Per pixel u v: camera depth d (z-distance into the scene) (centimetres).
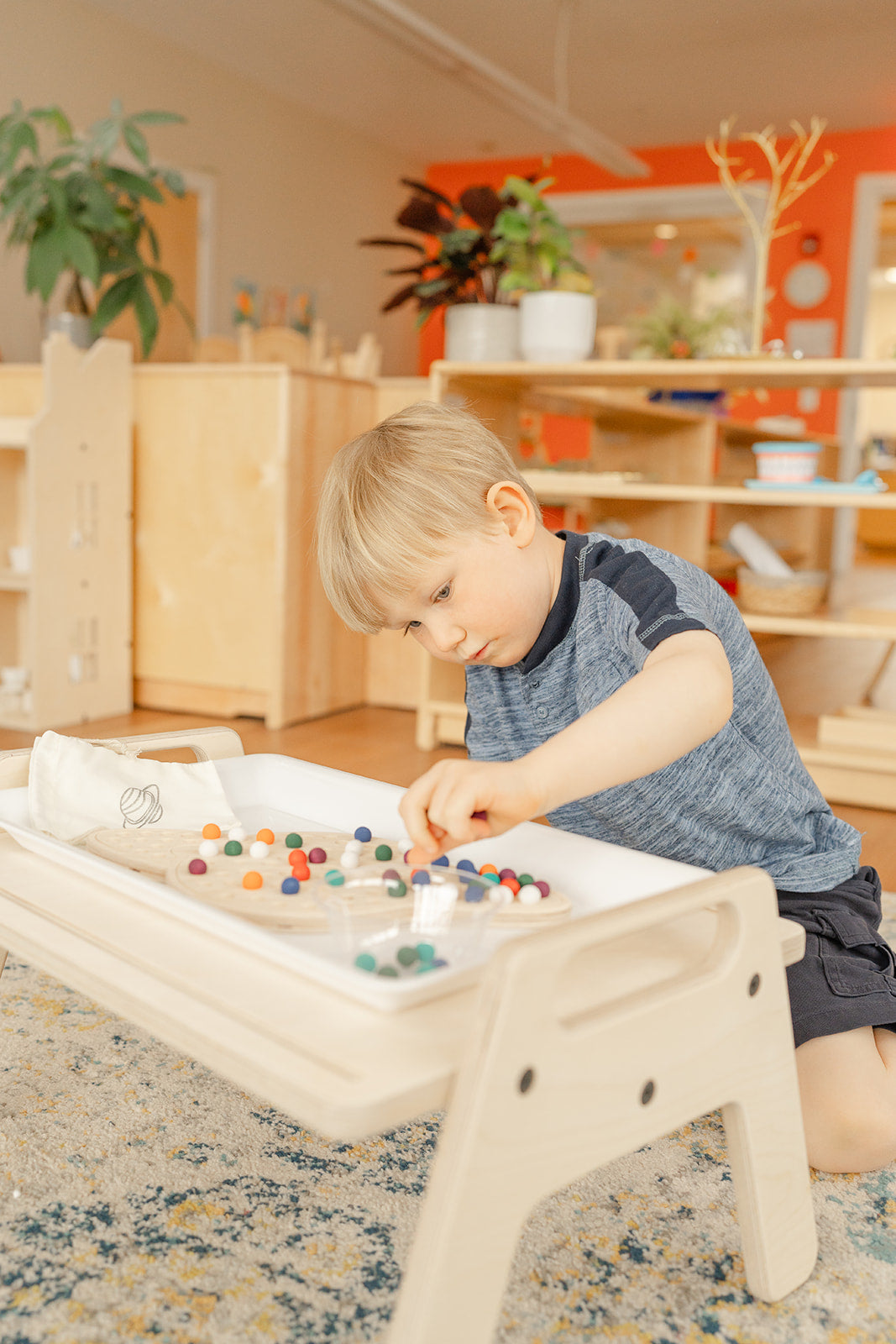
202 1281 70
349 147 587
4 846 80
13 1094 93
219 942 62
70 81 422
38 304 397
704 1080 60
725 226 659
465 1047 50
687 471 372
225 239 507
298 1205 78
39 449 235
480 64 371
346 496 72
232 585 257
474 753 97
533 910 70
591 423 381
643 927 55
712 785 87
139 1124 88
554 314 225
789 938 68
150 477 262
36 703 239
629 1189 83
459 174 655
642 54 487
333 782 93
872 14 440
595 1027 53
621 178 625
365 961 58
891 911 146
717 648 71
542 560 80
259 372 246
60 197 262
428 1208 48
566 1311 69
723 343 320
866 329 594
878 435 973
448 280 245
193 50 478
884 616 234
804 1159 70
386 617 74
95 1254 72
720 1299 70
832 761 209
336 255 586
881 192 580
